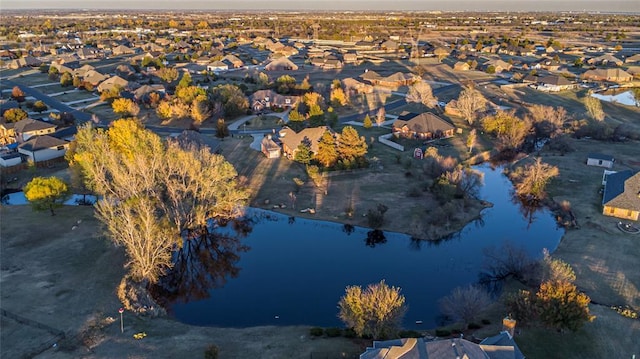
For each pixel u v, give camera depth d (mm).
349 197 93500
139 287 64000
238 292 67250
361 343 52875
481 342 48188
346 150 106000
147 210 67312
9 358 49656
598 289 62938
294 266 73688
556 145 119625
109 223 68812
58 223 82000
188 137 113875
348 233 82750
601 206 87188
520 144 120875
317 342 53500
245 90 175375
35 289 62500
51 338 52906
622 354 50375
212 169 82750
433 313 60781
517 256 67438
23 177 105812
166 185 84188
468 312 55156
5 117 136625
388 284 67875
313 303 64188
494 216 87688
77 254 71875
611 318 56094
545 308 51406
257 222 87188
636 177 87188
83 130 96938
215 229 85562
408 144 122875
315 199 93500
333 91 163125
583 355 50000
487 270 70312
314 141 113938
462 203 89438
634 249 72562
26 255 71250
